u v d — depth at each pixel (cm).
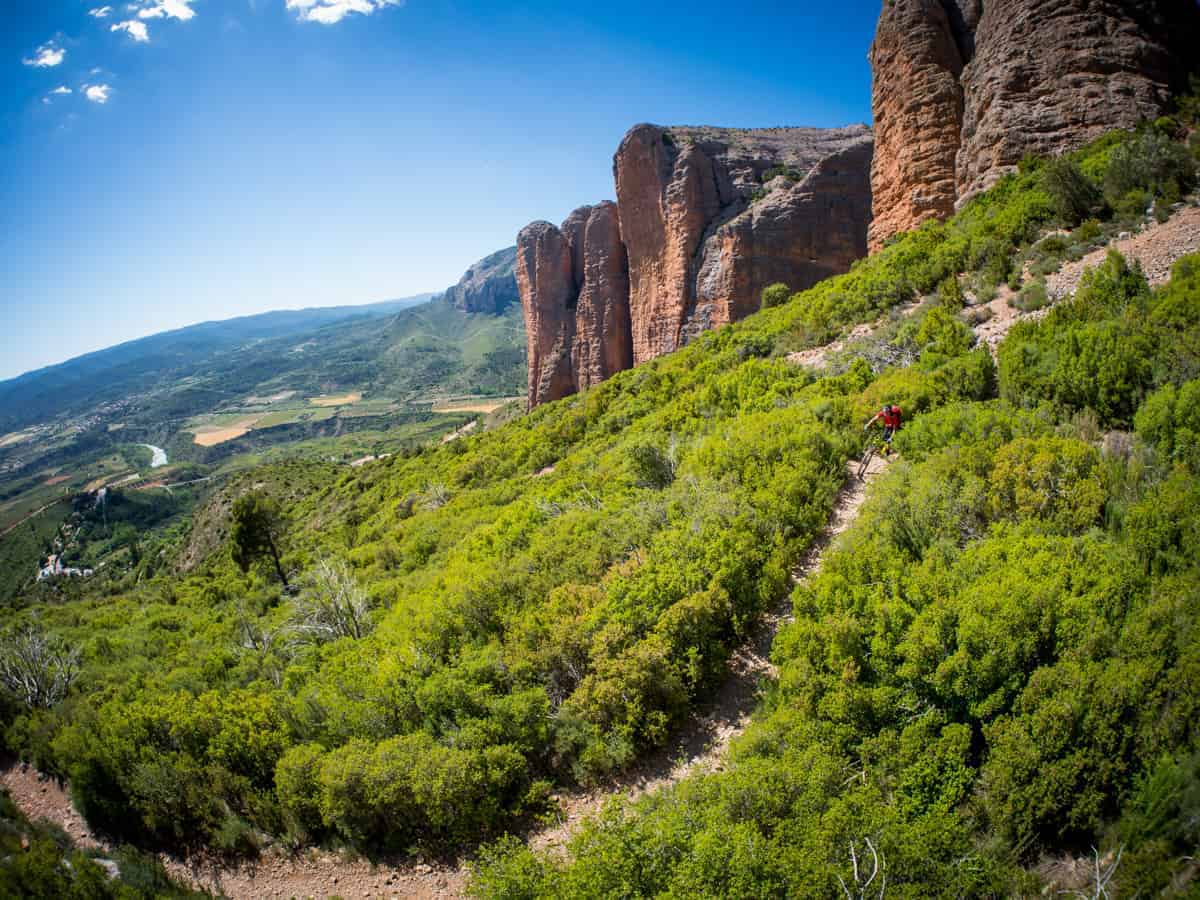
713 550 1086
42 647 1719
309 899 823
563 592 1134
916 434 1280
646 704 888
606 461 2191
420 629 1297
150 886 900
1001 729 616
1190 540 711
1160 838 499
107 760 1076
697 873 573
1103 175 1933
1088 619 668
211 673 1628
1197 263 1237
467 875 788
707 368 2745
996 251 1920
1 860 988
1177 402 914
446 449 5156
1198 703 543
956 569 827
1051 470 922
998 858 546
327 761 927
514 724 906
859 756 688
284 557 3512
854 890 520
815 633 808
